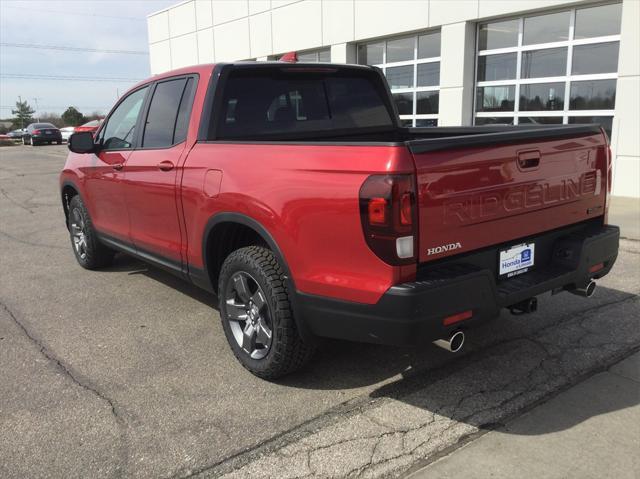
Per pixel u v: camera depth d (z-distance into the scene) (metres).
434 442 2.85
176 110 4.25
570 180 3.51
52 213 9.93
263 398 3.32
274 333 3.31
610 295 4.88
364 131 4.75
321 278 2.98
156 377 3.60
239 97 4.05
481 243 3.02
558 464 2.65
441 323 2.75
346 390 3.40
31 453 2.82
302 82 4.38
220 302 3.71
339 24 14.14
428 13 11.95
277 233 3.16
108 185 5.05
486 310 2.92
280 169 3.15
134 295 5.21
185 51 20.91
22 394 3.40
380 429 2.97
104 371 3.69
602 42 9.60
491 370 3.61
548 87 10.51
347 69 4.61
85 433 2.99
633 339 4.00
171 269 4.40
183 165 3.95
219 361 3.82
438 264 2.88
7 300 5.12
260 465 2.70
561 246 3.50
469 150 2.88
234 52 18.33
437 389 3.38
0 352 4.00
